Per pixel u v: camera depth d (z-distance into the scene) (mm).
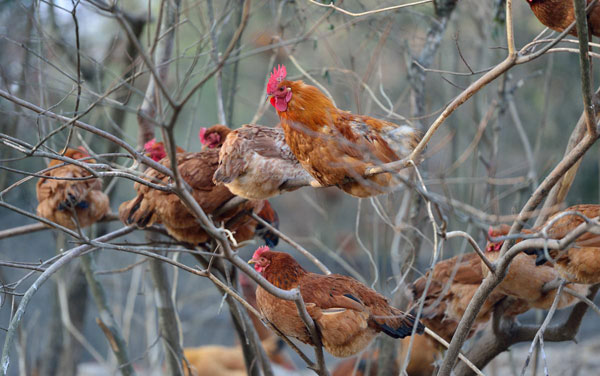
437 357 9383
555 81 15742
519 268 6938
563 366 12688
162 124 3926
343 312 6379
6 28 11281
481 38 11578
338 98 13031
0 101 10242
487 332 7984
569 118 15820
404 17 11836
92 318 18016
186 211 7699
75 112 5219
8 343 4945
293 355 17938
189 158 7945
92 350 11125
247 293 13859
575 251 6320
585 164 15781
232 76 10086
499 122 9969
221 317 18391
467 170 13172
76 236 5211
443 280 8281
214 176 7371
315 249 19719
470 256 8438
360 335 6477
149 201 7770
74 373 12234
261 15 11352
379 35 9891
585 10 4375
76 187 8266
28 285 17484
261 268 6797
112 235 7672
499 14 9680
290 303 6480
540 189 5324
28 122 10477
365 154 6145
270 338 14289
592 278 6297
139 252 5328
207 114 20828
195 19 12555
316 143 6379
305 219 21609
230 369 13016
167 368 9125
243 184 7410
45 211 8383
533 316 16828
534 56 4695
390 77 13859
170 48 8836
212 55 7805
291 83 6535
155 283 9133
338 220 19641
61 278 11000
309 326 5852
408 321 6586
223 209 7898
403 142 6617
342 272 16234
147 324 11766
